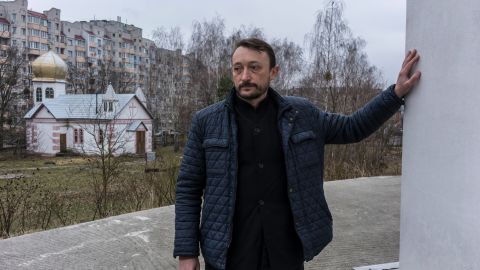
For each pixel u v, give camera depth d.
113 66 62.34
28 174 21.89
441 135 1.60
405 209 1.92
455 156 1.52
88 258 3.69
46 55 41.81
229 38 35.81
